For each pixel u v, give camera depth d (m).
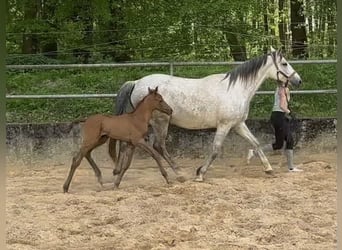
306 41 17.58
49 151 11.20
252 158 11.02
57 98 11.80
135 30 15.86
